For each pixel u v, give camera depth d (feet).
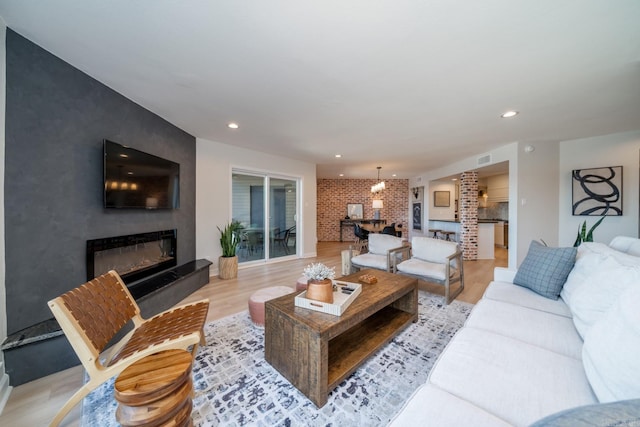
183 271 10.66
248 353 6.32
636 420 1.54
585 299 4.51
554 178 13.66
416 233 27.20
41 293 6.00
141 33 5.32
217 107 9.11
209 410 4.55
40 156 5.98
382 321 7.34
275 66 6.47
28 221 5.75
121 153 7.93
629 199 11.92
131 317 5.48
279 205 17.92
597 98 8.25
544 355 3.82
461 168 18.72
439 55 5.97
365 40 5.44
